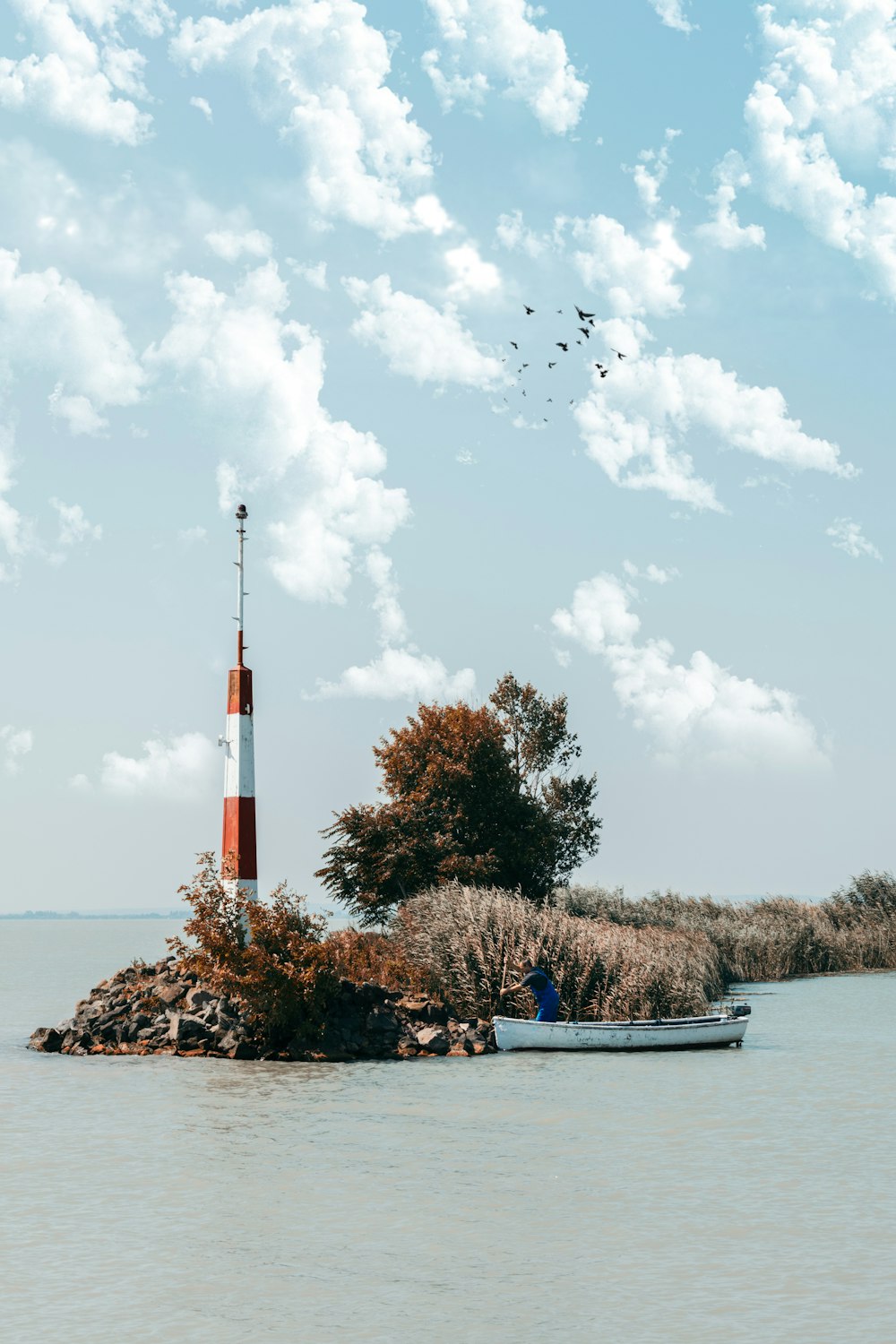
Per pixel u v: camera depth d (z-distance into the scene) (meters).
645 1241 16.05
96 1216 17.20
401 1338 12.63
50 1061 33.62
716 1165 20.64
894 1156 21.36
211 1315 13.26
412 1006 36.34
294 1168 20.23
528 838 62.66
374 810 58.31
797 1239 16.16
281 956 34.78
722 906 72.88
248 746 41.06
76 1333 12.73
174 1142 22.36
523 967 36.91
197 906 35.56
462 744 62.53
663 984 39.38
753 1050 35.97
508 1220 17.06
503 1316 13.27
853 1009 48.84
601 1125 24.09
